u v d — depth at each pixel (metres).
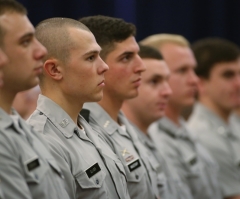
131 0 8.70
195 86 6.37
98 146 3.96
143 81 5.35
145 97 5.34
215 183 6.41
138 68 4.46
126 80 4.43
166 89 5.42
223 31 10.00
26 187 3.12
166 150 6.01
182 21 9.54
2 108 3.29
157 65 5.39
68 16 8.04
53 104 3.81
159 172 5.31
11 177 3.08
